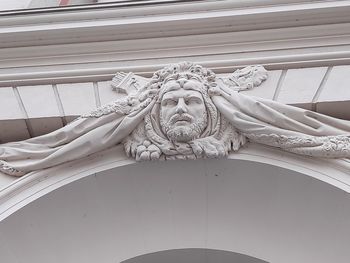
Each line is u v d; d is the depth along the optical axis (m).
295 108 5.59
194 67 5.93
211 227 5.80
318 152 5.26
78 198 5.64
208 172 5.65
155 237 5.84
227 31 6.80
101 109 5.80
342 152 5.23
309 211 5.41
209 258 5.91
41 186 5.53
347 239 5.18
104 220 5.76
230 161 5.54
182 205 5.82
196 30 6.83
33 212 5.42
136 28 6.88
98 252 5.70
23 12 7.12
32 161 5.68
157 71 6.14
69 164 5.68
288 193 5.48
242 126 5.52
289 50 6.58
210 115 5.64
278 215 5.59
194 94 5.55
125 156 5.70
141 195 5.80
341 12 6.58
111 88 6.47
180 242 5.83
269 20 6.70
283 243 5.57
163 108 5.61
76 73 6.64
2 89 6.62
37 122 6.22
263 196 5.61
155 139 5.58
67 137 5.73
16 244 5.37
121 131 5.65
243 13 6.72
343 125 5.54
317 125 5.49
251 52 6.65
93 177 5.61
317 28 6.65
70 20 7.06
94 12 7.04
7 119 6.21
